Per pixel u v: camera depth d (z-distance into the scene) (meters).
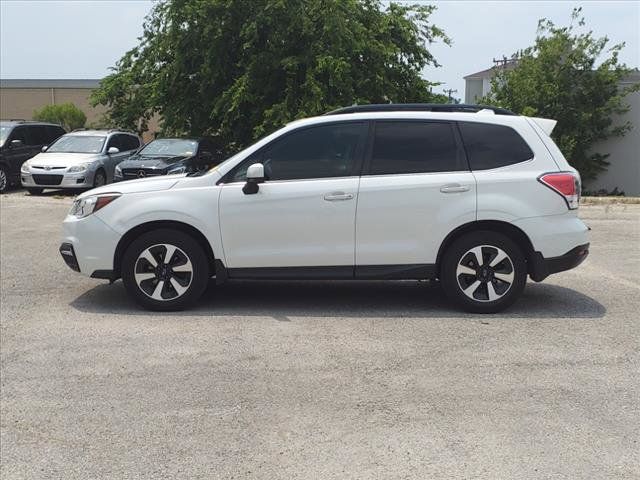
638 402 4.39
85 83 48.69
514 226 6.25
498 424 4.09
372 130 6.39
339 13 18.22
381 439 3.91
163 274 6.48
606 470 3.55
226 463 3.68
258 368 5.00
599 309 6.59
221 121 20.05
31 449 3.87
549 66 17.72
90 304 6.83
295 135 6.41
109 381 4.80
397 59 20.77
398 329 5.91
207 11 18.66
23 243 10.48
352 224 6.26
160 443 3.91
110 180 18.39
